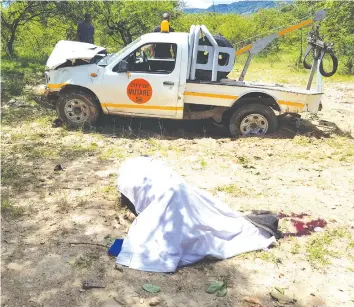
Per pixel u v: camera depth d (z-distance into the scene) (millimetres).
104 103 7375
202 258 3766
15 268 3605
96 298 3275
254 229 4172
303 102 7398
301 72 17141
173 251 3709
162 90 7191
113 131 7590
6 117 8102
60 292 3332
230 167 6145
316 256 3928
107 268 3629
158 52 7414
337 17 17969
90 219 4453
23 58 17031
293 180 5750
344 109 10273
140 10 17406
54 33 20156
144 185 4352
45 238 4070
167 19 8320
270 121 7520
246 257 3865
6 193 4977
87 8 17062
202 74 7359
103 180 5473
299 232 4367
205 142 7188
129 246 3809
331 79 15391
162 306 3213
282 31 7742
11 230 4191
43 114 8391
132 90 7250
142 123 8188
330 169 6199
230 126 7543
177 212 3869
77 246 3953
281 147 7020
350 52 16969
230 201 5023
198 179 5660
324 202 5109
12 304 3188
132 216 4531
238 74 15656
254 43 7738
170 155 6523
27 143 6766
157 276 3547
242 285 3494
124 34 18031
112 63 7277
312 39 7742
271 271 3695
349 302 3350
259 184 5590
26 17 18078
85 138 7133
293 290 3461
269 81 14359
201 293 3373
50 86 7508
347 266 3830
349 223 4613
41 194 4996
